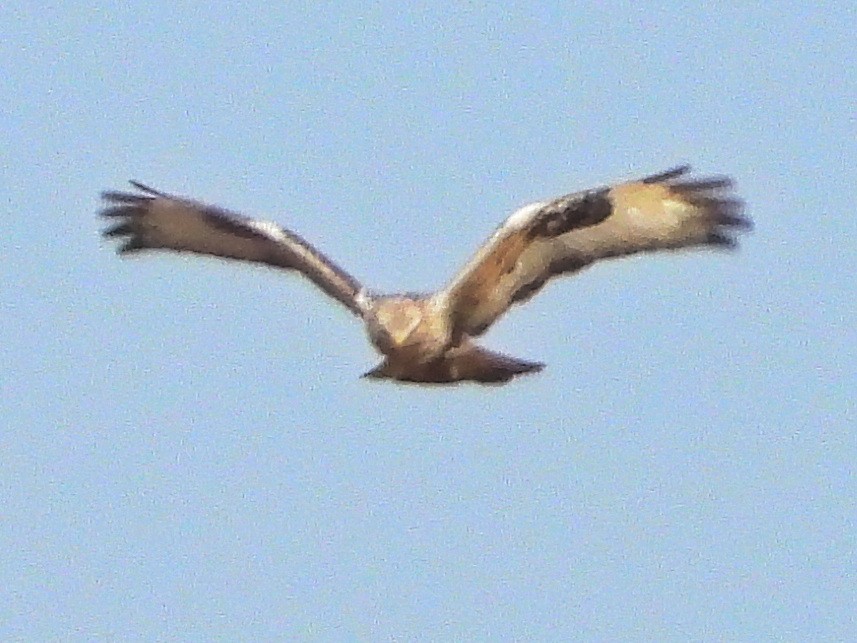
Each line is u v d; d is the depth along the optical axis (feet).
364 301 68.64
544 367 67.87
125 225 72.18
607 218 67.15
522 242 66.95
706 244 67.15
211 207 70.79
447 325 67.36
